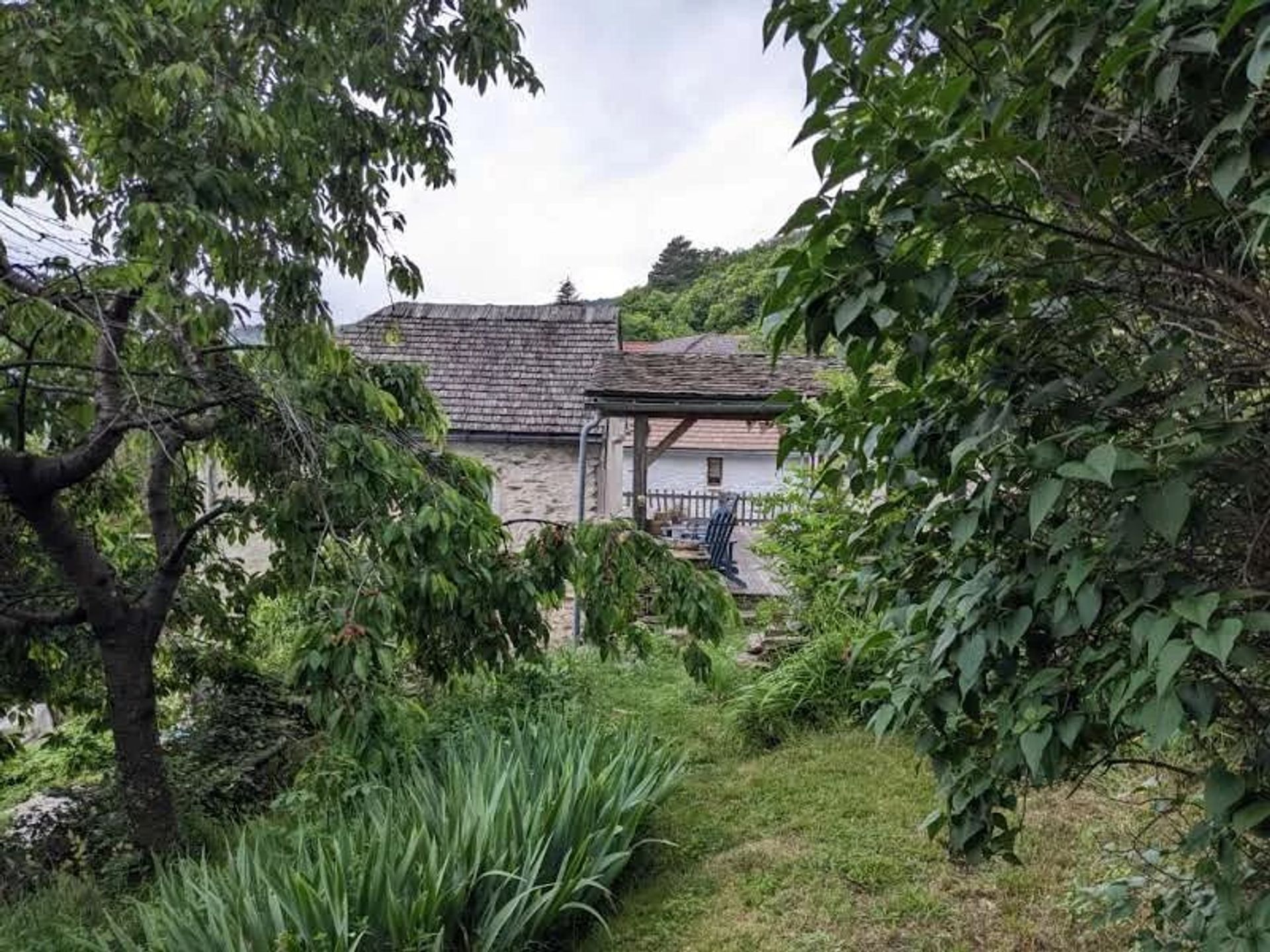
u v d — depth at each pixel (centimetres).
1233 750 136
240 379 406
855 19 125
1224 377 128
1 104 257
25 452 361
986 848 173
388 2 419
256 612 667
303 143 375
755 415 892
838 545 207
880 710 161
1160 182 124
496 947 284
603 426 1048
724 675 590
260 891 272
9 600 411
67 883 377
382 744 320
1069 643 138
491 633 416
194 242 301
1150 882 218
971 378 149
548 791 338
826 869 353
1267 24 85
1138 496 105
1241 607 115
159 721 577
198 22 315
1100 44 110
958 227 118
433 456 452
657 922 325
